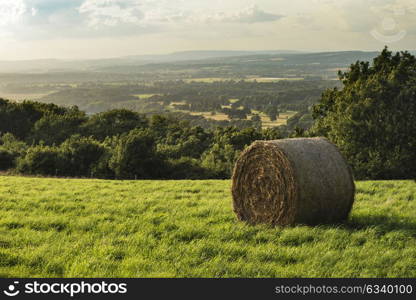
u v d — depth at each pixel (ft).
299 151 34.06
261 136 176.35
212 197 49.26
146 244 28.27
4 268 23.86
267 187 35.14
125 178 109.09
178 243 28.55
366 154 83.46
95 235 30.76
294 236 29.35
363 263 24.34
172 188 58.44
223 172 117.50
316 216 33.78
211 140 178.09
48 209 41.93
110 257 25.71
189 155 159.02
